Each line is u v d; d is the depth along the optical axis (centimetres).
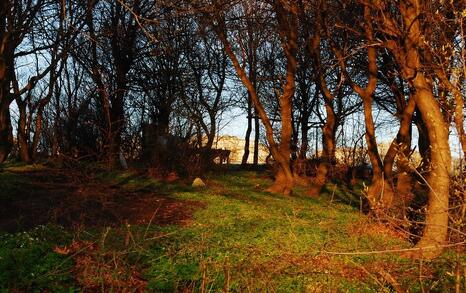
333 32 2122
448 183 965
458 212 816
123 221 1510
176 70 3431
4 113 1919
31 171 2284
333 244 1166
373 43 1513
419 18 1093
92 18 2658
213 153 3055
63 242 1135
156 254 1068
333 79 3278
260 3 2822
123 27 2948
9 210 1574
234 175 3164
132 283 904
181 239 1230
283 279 916
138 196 1970
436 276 898
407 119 1792
